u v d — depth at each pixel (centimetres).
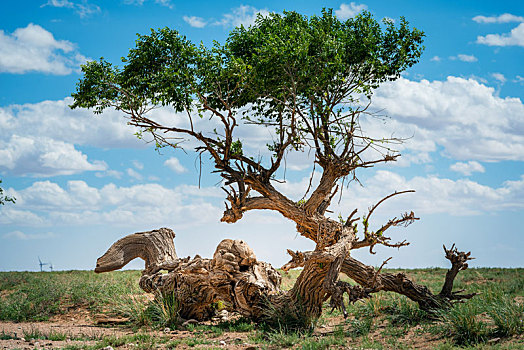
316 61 1291
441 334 958
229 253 1237
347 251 1128
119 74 1366
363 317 1192
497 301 1067
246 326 1170
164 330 1169
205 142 1359
